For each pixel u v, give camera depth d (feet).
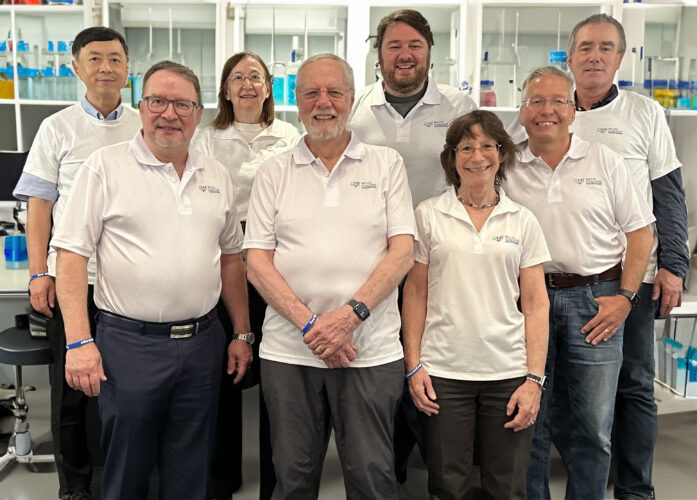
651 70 11.92
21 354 8.63
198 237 6.54
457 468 6.80
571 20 12.05
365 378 6.61
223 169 7.02
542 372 6.75
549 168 7.34
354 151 6.80
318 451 6.89
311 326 6.35
